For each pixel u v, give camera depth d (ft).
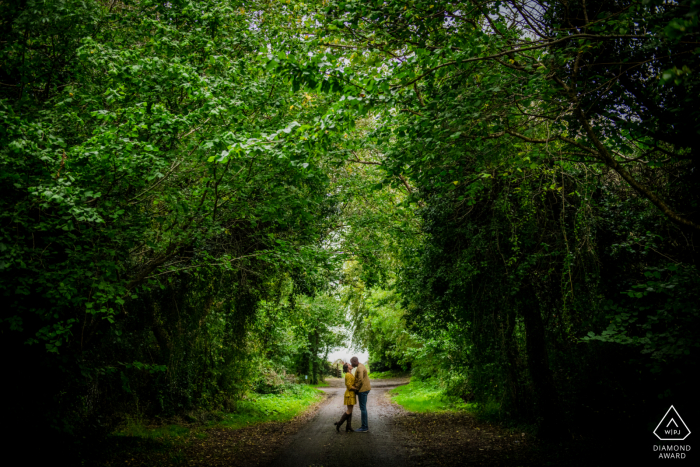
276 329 50.80
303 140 17.43
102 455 24.30
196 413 38.93
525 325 30.55
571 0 17.92
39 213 16.11
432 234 30.32
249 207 22.63
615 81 17.04
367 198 34.42
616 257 23.30
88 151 15.72
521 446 27.02
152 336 33.96
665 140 17.02
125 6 25.40
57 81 21.04
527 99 16.31
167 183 19.95
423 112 18.19
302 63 15.94
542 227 25.45
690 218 19.27
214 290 32.86
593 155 16.66
